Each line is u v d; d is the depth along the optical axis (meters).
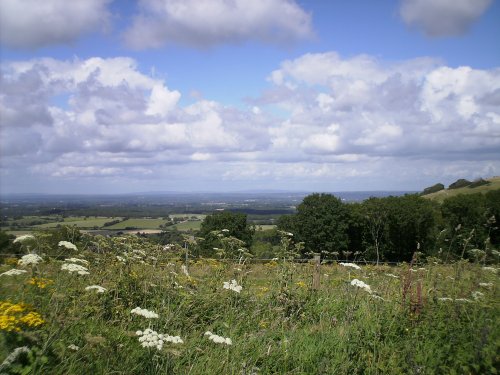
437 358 5.30
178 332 6.12
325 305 7.80
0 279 6.28
